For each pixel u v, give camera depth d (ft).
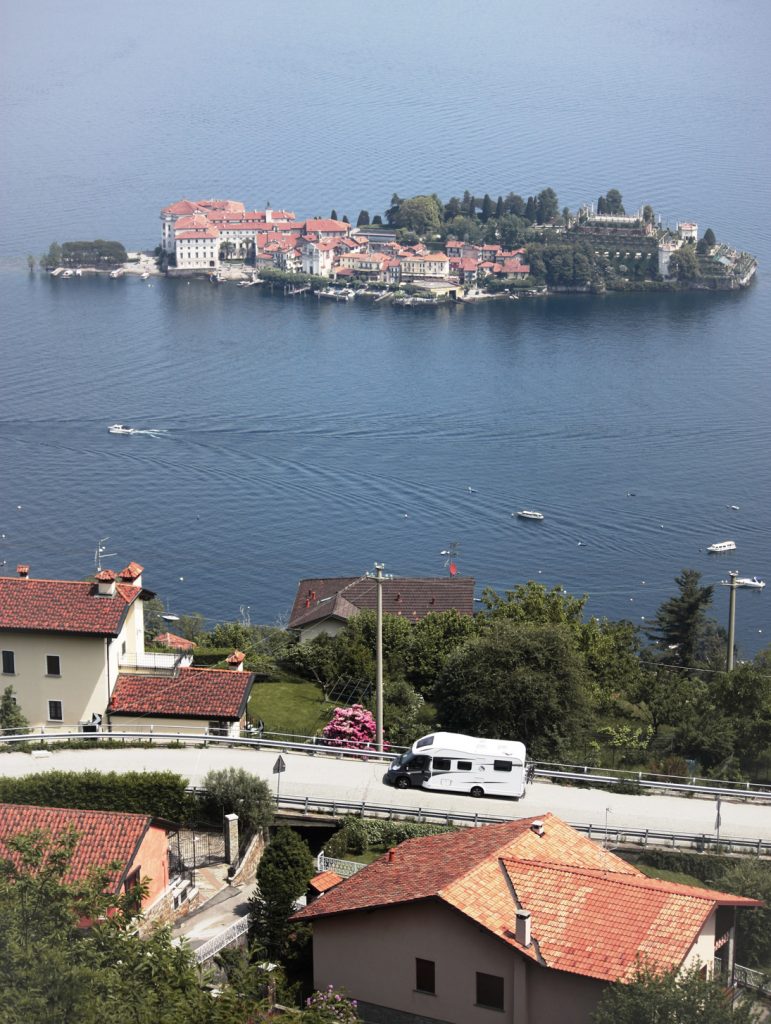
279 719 307.58
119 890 186.50
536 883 163.73
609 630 396.16
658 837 231.71
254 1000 159.53
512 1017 155.12
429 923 160.76
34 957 128.06
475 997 158.71
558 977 152.25
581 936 154.81
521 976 153.79
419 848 185.26
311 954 180.65
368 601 439.63
